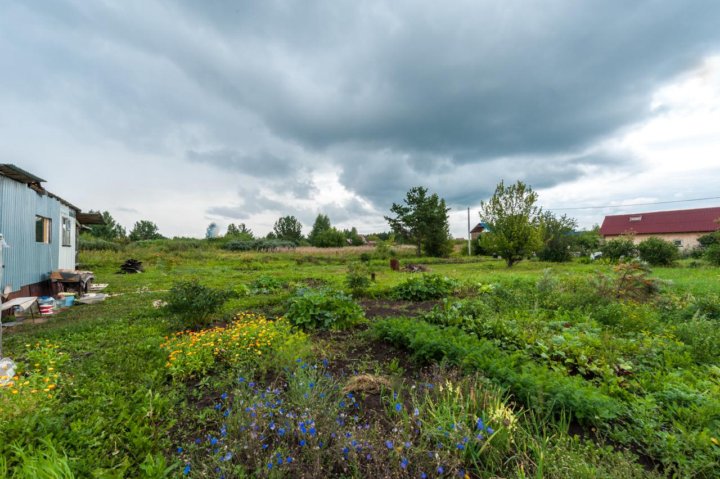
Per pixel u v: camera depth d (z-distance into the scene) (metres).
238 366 4.05
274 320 6.69
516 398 3.07
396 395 3.13
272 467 2.10
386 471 2.16
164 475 2.10
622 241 21.59
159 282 14.26
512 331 4.85
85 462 2.17
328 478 2.19
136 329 6.26
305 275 16.02
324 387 3.25
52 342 5.42
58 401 2.97
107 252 23.67
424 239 33.38
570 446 2.43
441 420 2.54
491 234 22.42
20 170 7.48
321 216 53.41
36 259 9.46
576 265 21.83
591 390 2.93
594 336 4.91
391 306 8.64
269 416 2.72
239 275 16.89
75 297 9.97
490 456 2.28
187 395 3.45
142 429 2.59
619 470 2.13
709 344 4.46
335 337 5.56
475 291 10.05
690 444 2.41
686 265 19.64
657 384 3.32
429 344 4.06
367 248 35.47
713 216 37.28
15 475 1.96
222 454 2.33
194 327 6.40
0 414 2.52
